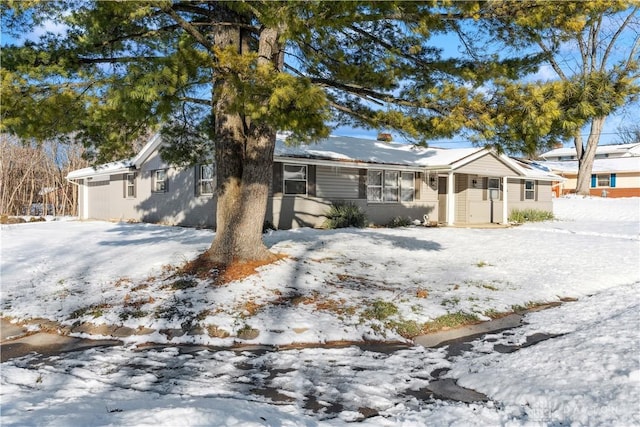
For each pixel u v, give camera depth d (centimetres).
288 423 357
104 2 649
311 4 611
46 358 573
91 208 2625
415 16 702
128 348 609
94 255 1167
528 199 2603
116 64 780
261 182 922
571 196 3228
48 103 633
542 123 645
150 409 369
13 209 3041
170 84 624
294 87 629
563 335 625
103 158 1081
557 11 687
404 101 828
